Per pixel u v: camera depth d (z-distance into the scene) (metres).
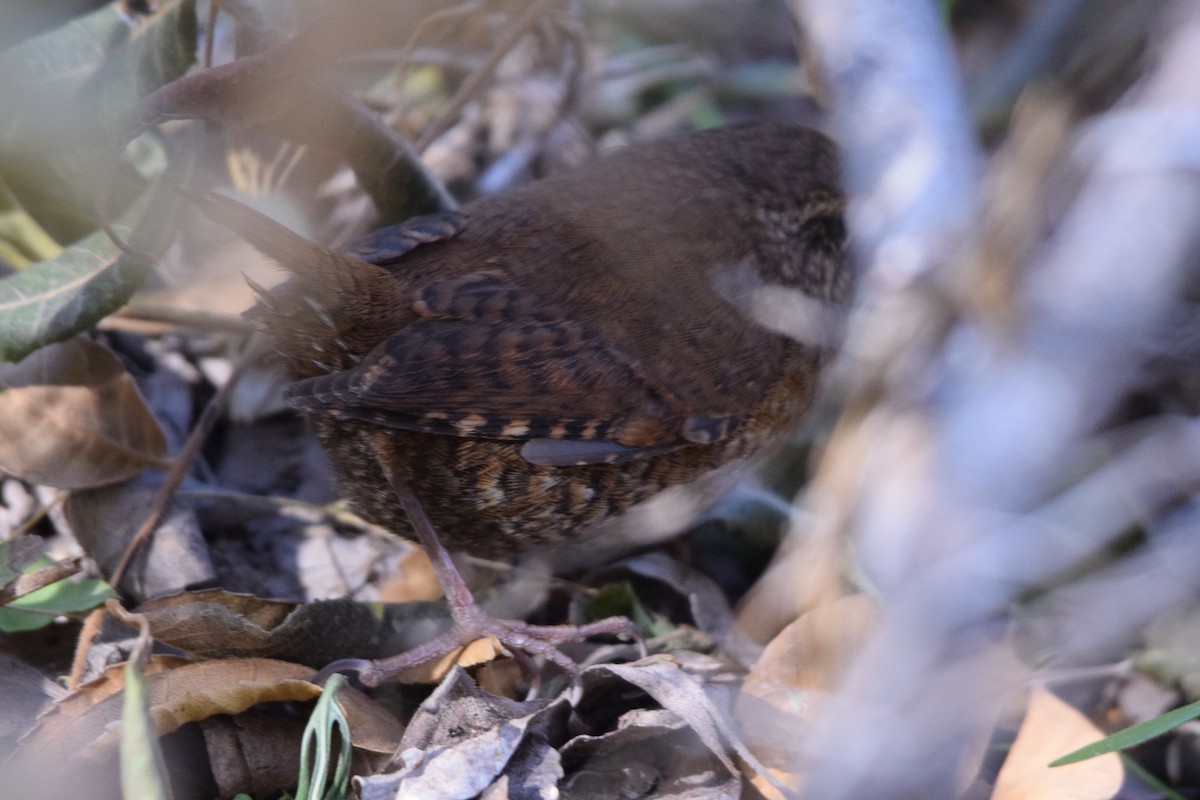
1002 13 10.43
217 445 7.99
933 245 7.30
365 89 9.49
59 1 7.16
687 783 5.68
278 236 5.88
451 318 6.27
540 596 7.40
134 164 8.00
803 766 5.55
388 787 5.28
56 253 7.65
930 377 7.14
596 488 6.60
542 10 8.05
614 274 6.58
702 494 7.05
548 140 9.78
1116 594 6.65
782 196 7.28
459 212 6.79
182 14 6.84
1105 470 7.18
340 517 7.60
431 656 6.33
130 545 6.90
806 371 7.19
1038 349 7.09
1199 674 6.63
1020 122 8.01
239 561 7.27
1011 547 6.54
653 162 7.14
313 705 6.00
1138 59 8.29
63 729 5.51
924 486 6.67
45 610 6.10
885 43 7.93
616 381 6.35
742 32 11.26
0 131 6.86
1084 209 7.62
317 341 6.32
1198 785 6.55
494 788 5.35
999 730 6.45
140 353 8.09
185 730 5.75
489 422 6.12
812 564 6.69
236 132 8.51
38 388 6.95
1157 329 7.42
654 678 5.83
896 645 5.87
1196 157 7.60
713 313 6.70
